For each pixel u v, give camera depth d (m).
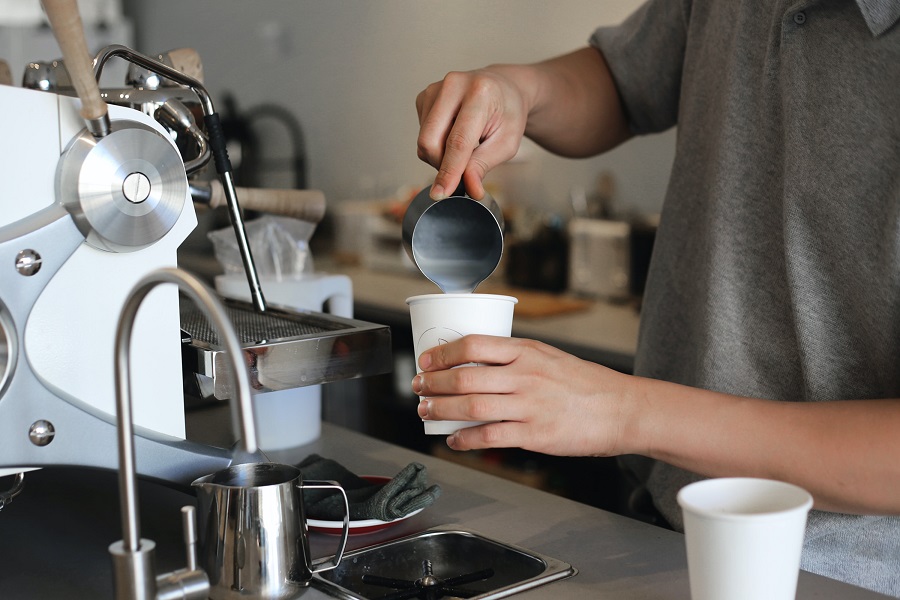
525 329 2.39
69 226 0.78
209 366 0.87
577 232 2.81
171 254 0.85
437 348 0.79
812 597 0.78
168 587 0.65
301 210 1.24
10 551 0.90
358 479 1.03
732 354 1.00
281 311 1.15
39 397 0.77
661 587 0.80
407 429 2.69
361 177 3.10
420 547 0.92
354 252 3.26
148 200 0.81
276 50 3.16
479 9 2.57
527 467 2.32
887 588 0.94
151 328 0.85
